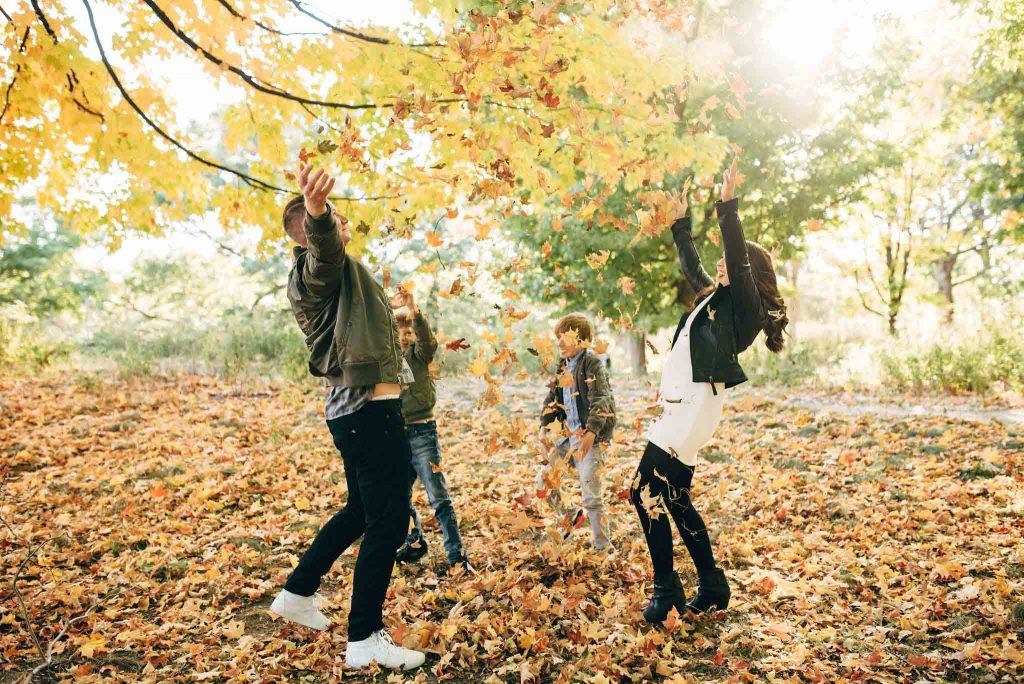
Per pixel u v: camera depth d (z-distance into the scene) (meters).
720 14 10.66
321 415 8.98
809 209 13.25
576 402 3.76
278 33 4.19
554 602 3.36
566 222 11.96
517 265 3.19
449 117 4.32
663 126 4.49
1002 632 2.95
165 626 3.28
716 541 4.29
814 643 2.99
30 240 23.03
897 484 5.29
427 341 3.78
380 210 4.63
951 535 4.21
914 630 3.03
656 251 13.12
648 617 3.14
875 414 8.20
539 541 4.14
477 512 4.90
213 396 10.48
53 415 8.88
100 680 2.78
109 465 6.62
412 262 19.70
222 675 2.83
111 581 3.91
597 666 2.75
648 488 3.05
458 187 3.67
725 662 2.84
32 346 14.25
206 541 4.64
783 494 5.23
